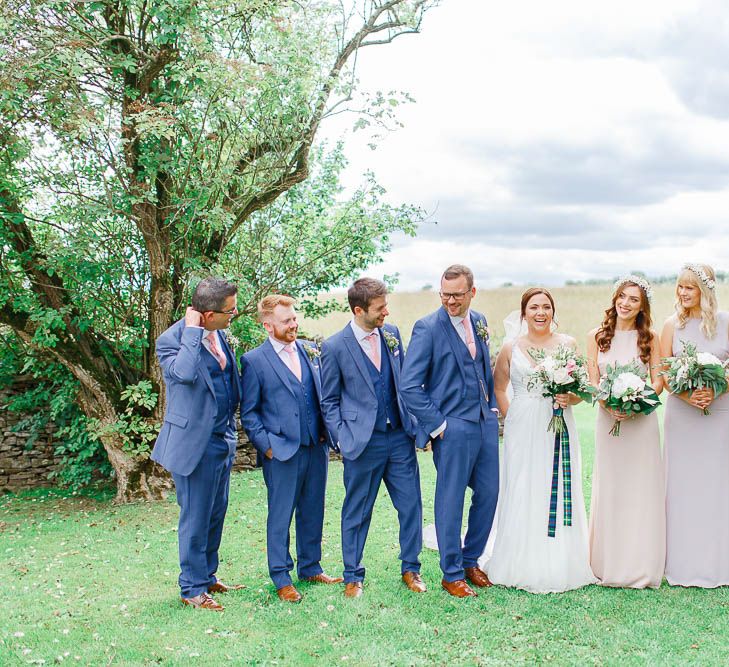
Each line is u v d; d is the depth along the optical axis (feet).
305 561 15.58
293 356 15.21
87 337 27.20
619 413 14.57
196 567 14.40
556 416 14.78
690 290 15.38
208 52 22.57
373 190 28.99
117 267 26.02
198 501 14.23
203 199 24.40
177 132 24.64
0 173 24.25
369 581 15.53
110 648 12.37
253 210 27.43
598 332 16.07
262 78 23.54
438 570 16.24
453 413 14.58
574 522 14.93
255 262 29.19
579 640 12.30
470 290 14.34
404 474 14.89
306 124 25.58
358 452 14.24
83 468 28.02
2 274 25.76
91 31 23.48
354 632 12.77
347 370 14.55
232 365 14.90
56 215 25.88
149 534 21.83
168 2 21.88
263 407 14.94
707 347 15.44
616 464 15.03
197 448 13.87
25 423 29.84
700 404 14.67
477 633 12.64
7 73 20.85
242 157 26.58
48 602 15.26
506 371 15.97
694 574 14.92
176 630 13.08
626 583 14.80
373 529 20.34
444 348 14.55
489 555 16.40
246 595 14.89
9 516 25.39
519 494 14.97
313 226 30.45
